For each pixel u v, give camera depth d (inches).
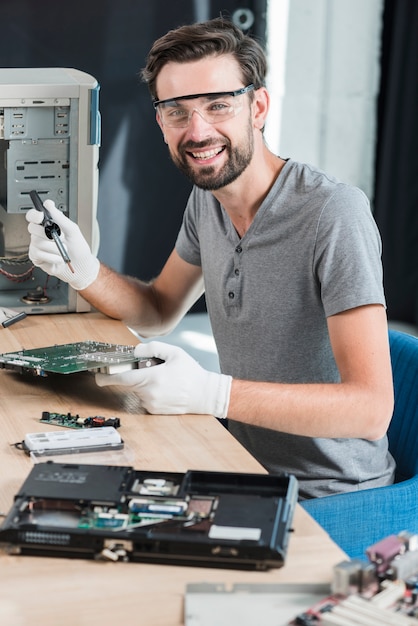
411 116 183.9
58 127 88.8
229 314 81.0
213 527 52.2
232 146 73.7
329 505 69.4
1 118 86.9
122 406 72.2
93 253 95.0
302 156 189.0
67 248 85.3
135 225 184.4
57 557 52.3
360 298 70.7
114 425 68.1
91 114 88.8
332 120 187.5
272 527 52.2
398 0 179.0
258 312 78.7
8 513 54.5
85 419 68.5
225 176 74.6
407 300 194.7
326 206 74.1
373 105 189.0
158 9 174.4
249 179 76.9
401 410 81.3
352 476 77.5
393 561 48.8
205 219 83.7
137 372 69.6
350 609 45.8
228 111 72.8
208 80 71.6
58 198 90.9
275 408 67.7
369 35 184.1
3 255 94.4
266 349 79.2
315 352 77.8
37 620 47.3
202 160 74.0
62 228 84.7
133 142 179.8
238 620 47.3
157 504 54.3
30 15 168.7
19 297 94.6
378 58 186.4
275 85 183.3
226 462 63.3
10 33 168.7
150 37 175.5
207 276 83.4
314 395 67.9
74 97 87.7
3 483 59.9
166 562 51.6
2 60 169.6
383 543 50.0
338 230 73.0
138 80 176.7
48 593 49.3
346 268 71.9
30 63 171.2
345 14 181.9
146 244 186.1
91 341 82.4
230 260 80.0
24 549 52.3
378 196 190.2
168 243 187.5
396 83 182.9
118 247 184.4
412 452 80.0
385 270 192.5
